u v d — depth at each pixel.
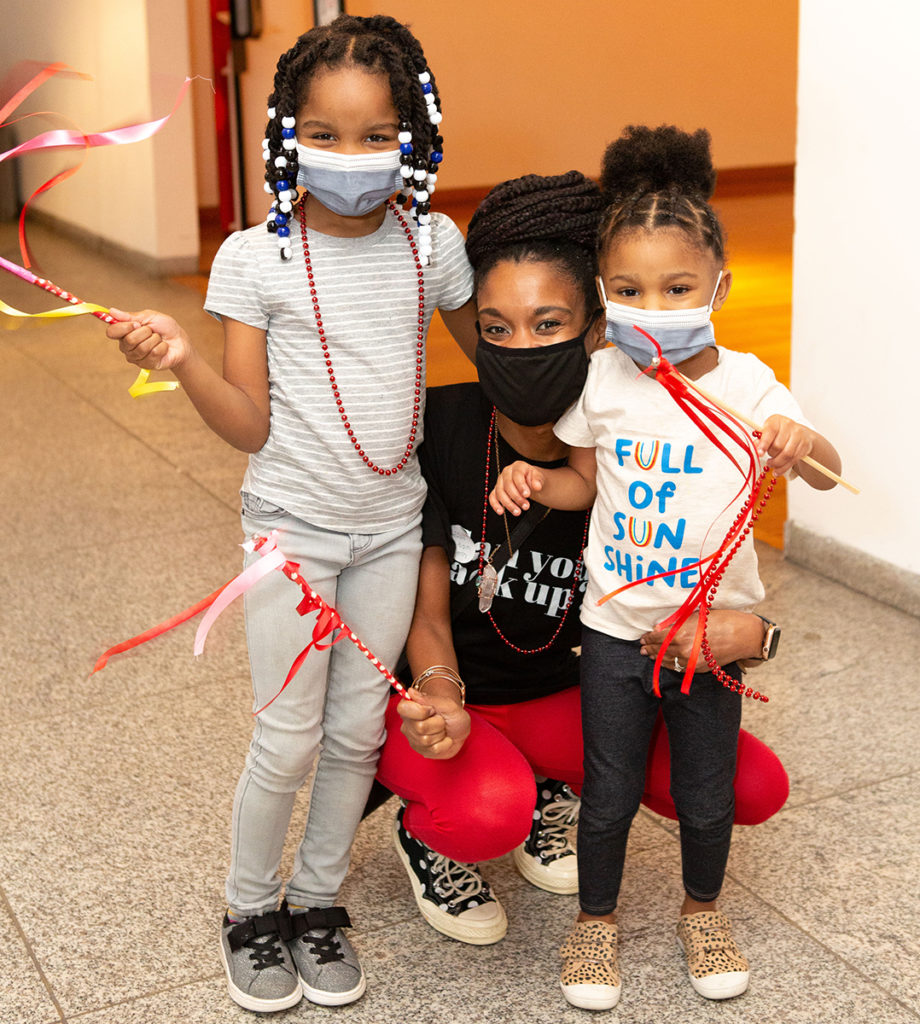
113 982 1.95
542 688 2.06
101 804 2.44
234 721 2.75
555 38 10.10
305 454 1.78
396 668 2.04
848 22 3.02
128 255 8.23
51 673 2.97
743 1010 1.88
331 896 1.98
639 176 1.85
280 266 1.72
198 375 1.64
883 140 3.00
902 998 1.89
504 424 1.93
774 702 2.78
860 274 3.13
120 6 7.80
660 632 1.78
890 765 2.53
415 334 1.81
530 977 1.96
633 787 1.86
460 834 1.83
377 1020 1.87
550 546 1.95
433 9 9.67
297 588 1.80
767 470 1.74
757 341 5.71
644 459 1.77
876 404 3.17
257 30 7.91
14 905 2.14
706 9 10.56
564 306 1.77
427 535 1.93
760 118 11.08
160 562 3.62
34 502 4.12
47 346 6.20
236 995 1.89
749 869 2.21
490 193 1.81
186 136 7.78
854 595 3.32
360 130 1.65
